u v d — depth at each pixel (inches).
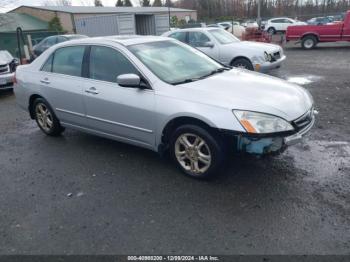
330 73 406.3
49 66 206.5
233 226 117.7
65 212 133.0
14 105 334.0
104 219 126.7
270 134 130.1
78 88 184.1
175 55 181.0
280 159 166.7
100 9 1690.5
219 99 139.4
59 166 176.4
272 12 2431.1
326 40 702.5
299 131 140.1
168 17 1065.5
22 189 154.3
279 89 155.2
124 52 167.0
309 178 146.9
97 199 141.1
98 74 177.6
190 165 152.9
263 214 123.1
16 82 226.8
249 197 134.7
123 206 134.5
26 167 178.2
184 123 149.5
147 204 134.8
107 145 200.8
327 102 270.4
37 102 219.3
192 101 142.4
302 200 130.3
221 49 383.2
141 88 157.9
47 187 154.7
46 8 1560.0
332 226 114.4
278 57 382.3
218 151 139.9
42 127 225.5
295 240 109.0
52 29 1419.8
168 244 111.0
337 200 129.2
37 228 123.8
